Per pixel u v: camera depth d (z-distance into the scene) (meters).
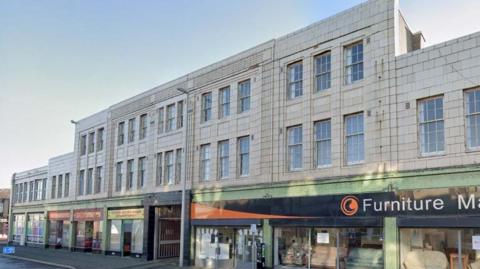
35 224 50.25
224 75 26.97
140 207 32.47
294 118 22.64
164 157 30.98
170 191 29.52
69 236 42.03
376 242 18.67
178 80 30.61
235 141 25.61
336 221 19.78
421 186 17.41
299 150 22.38
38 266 29.28
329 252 20.25
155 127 32.25
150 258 30.92
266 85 24.28
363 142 19.70
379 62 19.41
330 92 21.17
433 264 16.92
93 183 38.94
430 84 17.77
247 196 24.17
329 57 21.70
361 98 19.94
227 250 25.08
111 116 37.59
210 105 27.91
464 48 17.02
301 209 21.33
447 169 16.75
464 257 16.23
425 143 17.77
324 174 20.75
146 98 33.62
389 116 18.78
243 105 25.78
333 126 20.77
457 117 16.89
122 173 35.41
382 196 18.44
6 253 38.94
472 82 16.62
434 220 16.77
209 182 26.80
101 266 28.02
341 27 21.14
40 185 50.47
